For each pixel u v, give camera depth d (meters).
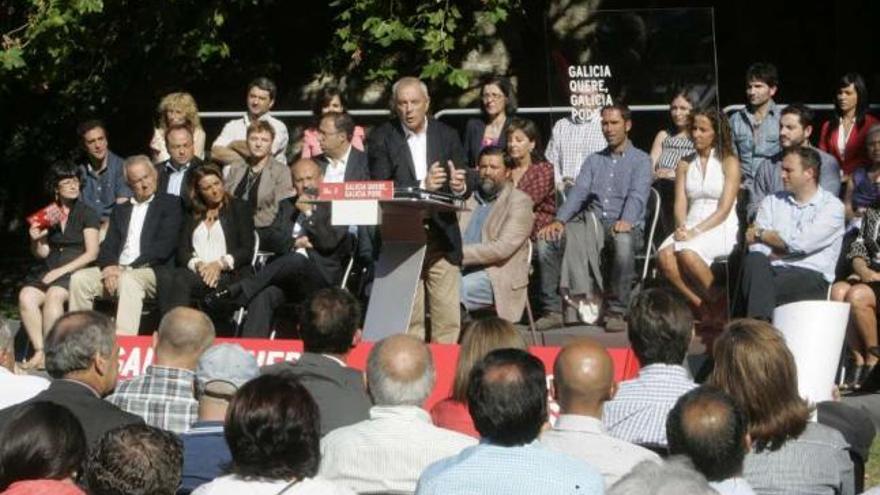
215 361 6.32
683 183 10.58
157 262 11.13
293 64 16.05
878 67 15.73
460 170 10.04
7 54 13.99
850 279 10.68
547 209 11.41
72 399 6.14
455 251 10.20
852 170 12.02
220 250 11.09
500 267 10.69
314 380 6.86
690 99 10.59
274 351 9.56
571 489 4.96
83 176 12.62
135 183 11.34
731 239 10.35
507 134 11.59
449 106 15.48
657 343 6.42
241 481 4.91
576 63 10.80
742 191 11.45
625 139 10.73
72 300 11.41
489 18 14.27
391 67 14.73
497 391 5.02
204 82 16.11
